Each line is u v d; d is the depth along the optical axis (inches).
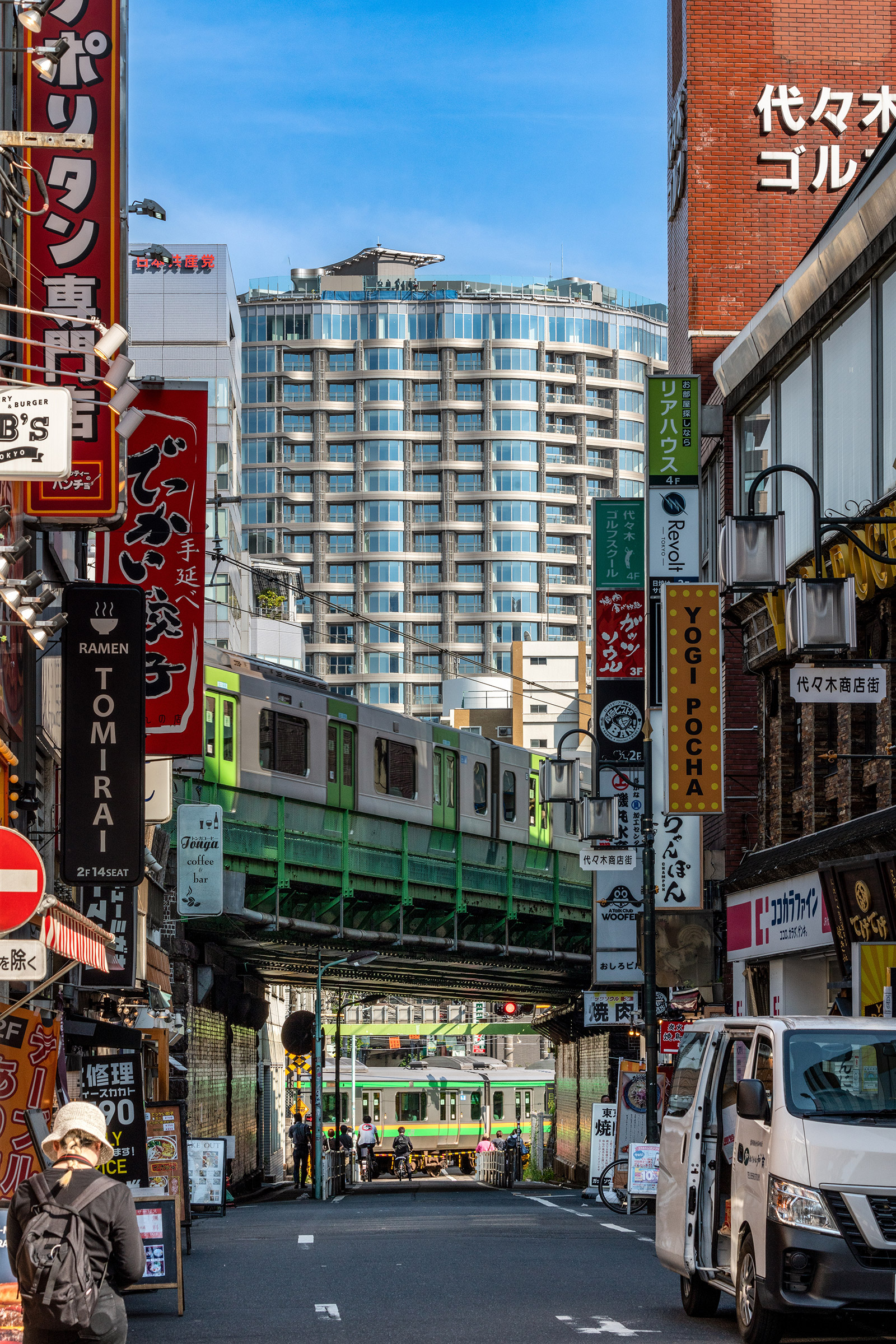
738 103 1695.4
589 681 6141.7
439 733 2158.0
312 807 1905.8
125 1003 1478.8
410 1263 802.2
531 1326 560.4
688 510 1524.4
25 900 537.3
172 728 1008.2
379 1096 3811.5
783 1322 498.9
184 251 3533.5
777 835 1368.1
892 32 1706.4
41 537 948.0
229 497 3166.8
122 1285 324.8
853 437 1148.5
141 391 1030.4
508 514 6943.9
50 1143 331.9
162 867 1569.9
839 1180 482.0
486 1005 5792.3
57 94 815.1
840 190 1691.7
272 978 2935.5
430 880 2113.7
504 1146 3029.0
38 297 804.0
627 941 1775.3
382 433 6978.4
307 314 7057.1
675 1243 603.2
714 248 1690.5
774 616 1301.7
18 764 916.0
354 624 6934.1
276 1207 1775.3
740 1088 514.6
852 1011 1027.9
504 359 7003.0
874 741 1154.0
